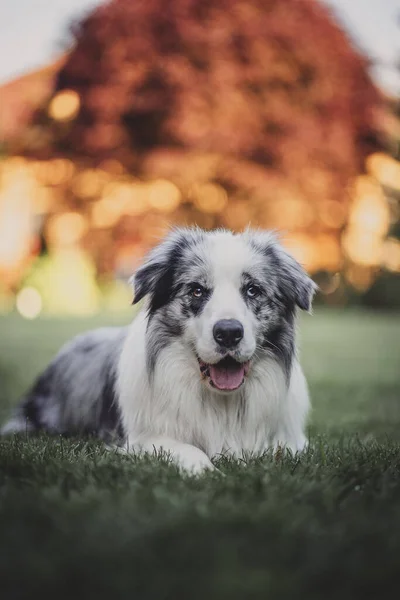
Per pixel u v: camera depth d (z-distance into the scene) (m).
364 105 20.52
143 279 4.45
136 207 19.72
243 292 4.20
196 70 19.05
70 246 21.45
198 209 19.66
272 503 2.62
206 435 4.21
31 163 20.53
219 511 2.55
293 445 4.45
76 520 2.43
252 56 19.28
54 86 20.62
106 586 1.94
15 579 2.00
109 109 19.16
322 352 12.20
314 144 19.33
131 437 4.34
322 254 21.05
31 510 2.54
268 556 2.14
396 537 2.31
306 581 1.99
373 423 5.88
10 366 10.12
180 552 2.15
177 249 4.39
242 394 4.25
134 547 2.18
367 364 10.65
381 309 21.95
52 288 21.33
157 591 1.91
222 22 19.34
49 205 20.73
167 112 18.95
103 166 19.47
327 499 2.75
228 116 18.67
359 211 21.38
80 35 20.14
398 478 3.24
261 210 19.53
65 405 5.44
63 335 14.10
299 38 19.69
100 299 21.92
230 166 18.92
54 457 3.64
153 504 2.63
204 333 3.98
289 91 19.64
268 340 4.30
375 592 1.96
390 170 21.27
